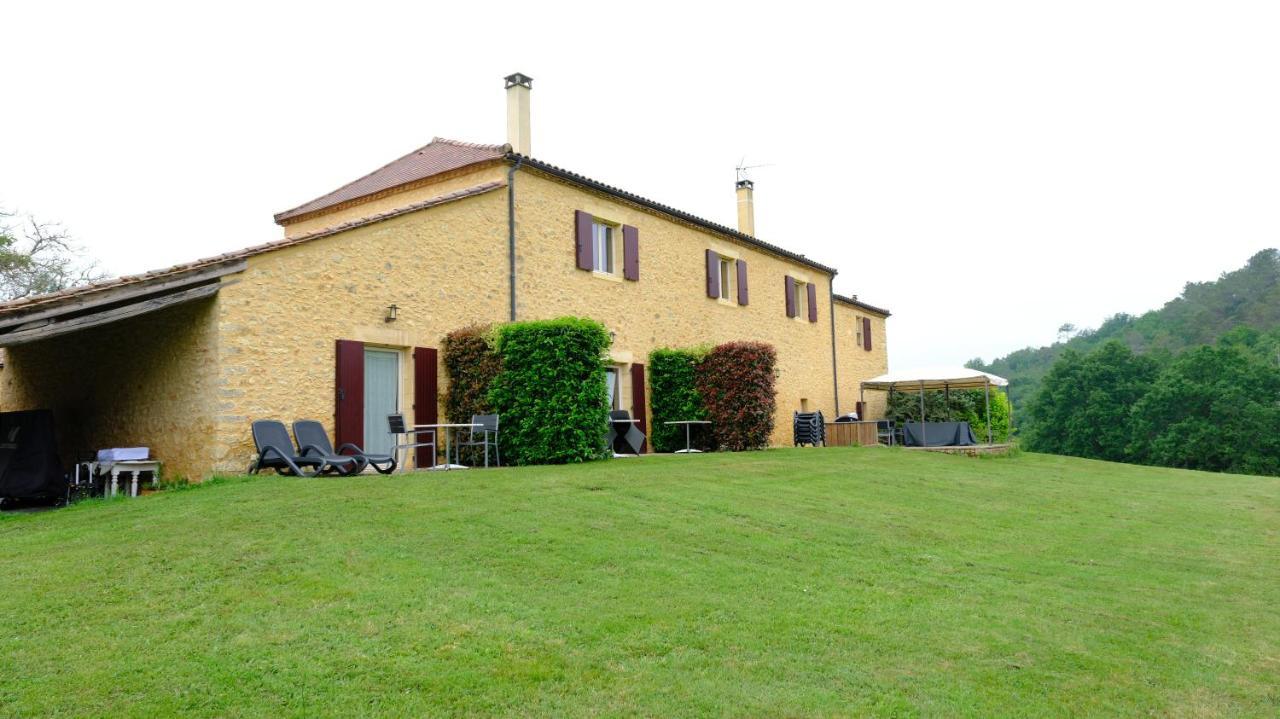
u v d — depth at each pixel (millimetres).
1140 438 49250
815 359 24438
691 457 12914
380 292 11375
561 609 4777
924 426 20391
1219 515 11203
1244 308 75375
